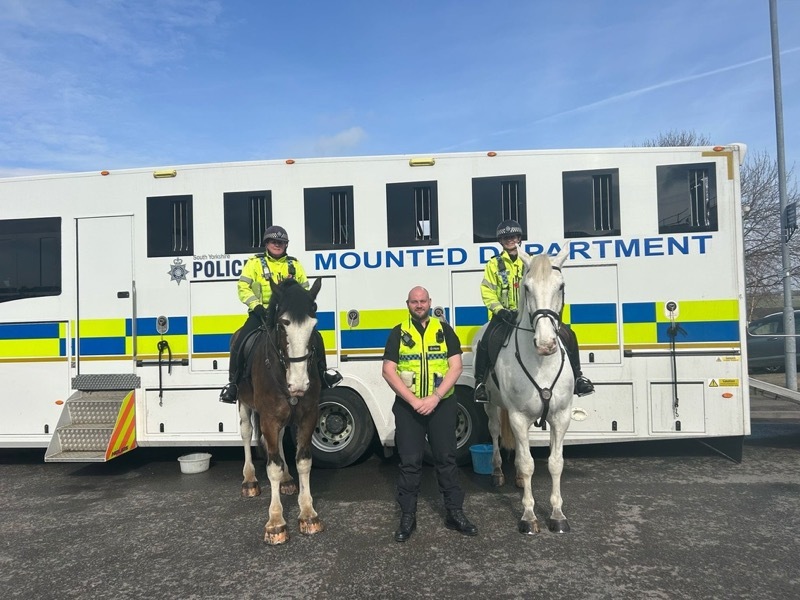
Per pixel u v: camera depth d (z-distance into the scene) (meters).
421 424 4.27
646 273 5.77
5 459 7.10
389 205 6.03
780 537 4.12
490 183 5.95
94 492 5.66
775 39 10.62
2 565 4.01
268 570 3.78
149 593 3.53
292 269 5.02
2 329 6.40
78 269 6.33
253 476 5.43
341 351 6.01
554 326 3.78
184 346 6.16
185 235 6.22
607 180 5.85
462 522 4.24
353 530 4.41
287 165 6.14
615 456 6.45
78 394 6.26
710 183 5.75
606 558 3.82
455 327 5.93
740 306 5.66
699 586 3.43
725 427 5.65
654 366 5.73
